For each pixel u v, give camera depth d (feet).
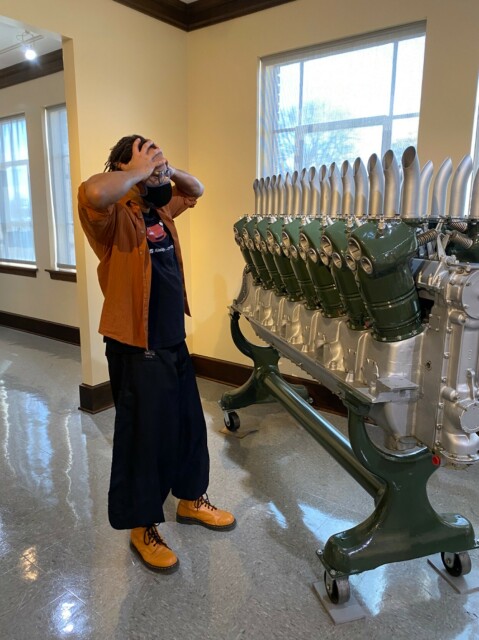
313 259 5.02
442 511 6.47
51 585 5.21
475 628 4.68
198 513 6.21
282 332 6.45
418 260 4.43
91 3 8.63
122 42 9.28
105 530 6.15
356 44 8.39
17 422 9.42
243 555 5.70
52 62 13.84
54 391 11.14
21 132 15.70
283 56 9.36
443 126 7.54
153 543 5.53
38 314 16.53
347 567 4.76
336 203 5.27
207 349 11.87
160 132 10.39
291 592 5.13
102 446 8.42
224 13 9.81
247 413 9.86
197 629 4.65
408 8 7.59
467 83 7.22
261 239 6.47
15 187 16.43
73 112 8.75
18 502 6.74
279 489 7.07
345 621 4.73
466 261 4.48
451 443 3.95
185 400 5.81
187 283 11.71
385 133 8.37
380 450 4.78
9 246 17.25
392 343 4.21
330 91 8.88
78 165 8.92
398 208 4.30
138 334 5.06
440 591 5.16
